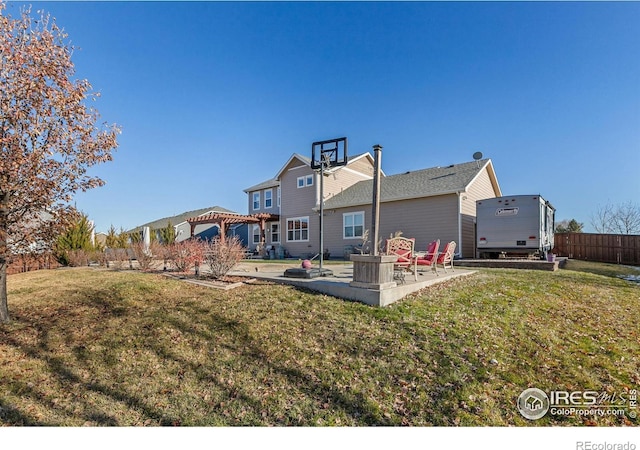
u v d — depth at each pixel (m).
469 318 4.81
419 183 15.99
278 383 3.30
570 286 7.07
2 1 5.01
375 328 4.38
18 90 4.82
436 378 3.30
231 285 6.96
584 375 3.47
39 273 11.99
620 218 27.31
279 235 22.14
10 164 4.64
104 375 3.56
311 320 4.71
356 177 21.39
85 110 5.47
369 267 5.49
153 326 4.82
